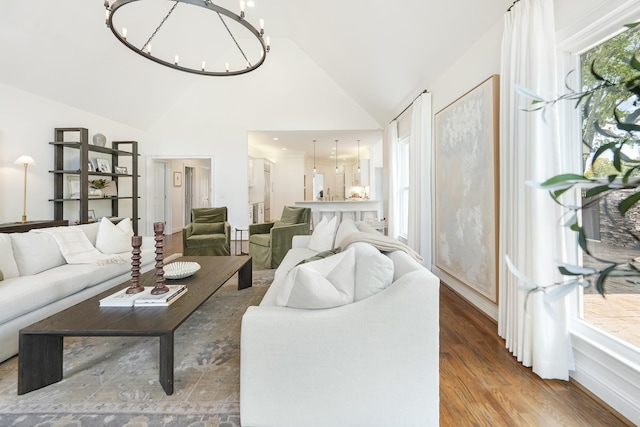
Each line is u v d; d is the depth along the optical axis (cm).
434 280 137
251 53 632
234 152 654
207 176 1023
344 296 145
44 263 271
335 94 645
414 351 136
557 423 144
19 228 359
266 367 138
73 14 355
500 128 222
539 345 178
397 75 413
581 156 176
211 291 221
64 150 462
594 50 168
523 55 189
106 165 521
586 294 175
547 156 178
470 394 164
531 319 183
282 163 1020
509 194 209
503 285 221
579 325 175
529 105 182
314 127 649
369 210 666
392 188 554
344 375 137
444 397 162
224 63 633
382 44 366
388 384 137
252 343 138
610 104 160
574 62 179
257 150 920
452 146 320
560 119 179
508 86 210
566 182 50
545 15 177
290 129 650
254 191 884
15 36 335
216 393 165
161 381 164
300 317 138
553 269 175
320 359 137
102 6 366
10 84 384
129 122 598
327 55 534
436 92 368
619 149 54
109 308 189
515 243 199
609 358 153
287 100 647
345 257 156
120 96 529
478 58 274
